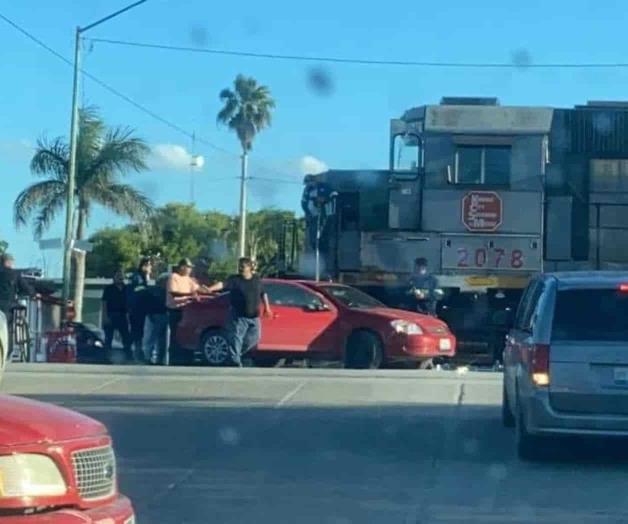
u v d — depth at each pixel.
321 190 25.80
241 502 9.80
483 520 9.22
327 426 13.89
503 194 24.86
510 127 24.83
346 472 11.15
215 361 21.67
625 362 11.30
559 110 25.36
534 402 11.44
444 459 11.91
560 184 24.98
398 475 11.05
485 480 10.87
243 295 20.42
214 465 11.41
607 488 10.55
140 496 9.98
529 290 13.05
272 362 22.33
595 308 11.52
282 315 21.73
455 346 23.19
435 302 24.34
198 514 9.34
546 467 11.55
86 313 38.12
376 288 25.23
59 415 6.23
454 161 25.02
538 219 24.77
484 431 13.66
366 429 13.71
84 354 23.80
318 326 21.75
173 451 12.15
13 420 5.93
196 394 16.67
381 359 21.61
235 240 57.72
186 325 21.84
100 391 16.92
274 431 13.48
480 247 24.91
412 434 13.41
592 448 12.66
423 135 25.17
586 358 11.34
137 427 13.67
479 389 17.52
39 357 23.00
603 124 25.20
